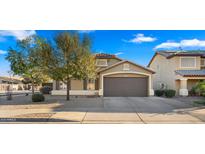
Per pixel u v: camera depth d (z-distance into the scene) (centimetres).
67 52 1862
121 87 2517
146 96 2519
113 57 2742
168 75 2862
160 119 1066
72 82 2608
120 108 1418
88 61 1897
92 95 2509
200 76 2452
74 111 1290
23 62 2486
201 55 2658
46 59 1858
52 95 2536
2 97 2522
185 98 2217
